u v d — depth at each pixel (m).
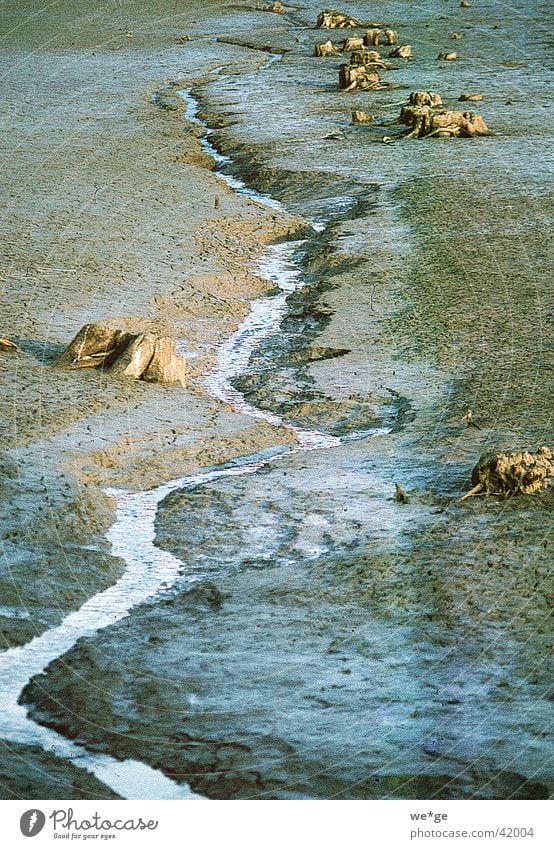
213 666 10.07
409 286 20.88
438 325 18.91
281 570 11.66
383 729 9.21
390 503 13.00
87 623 10.84
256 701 9.59
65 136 33.16
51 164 29.95
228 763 8.91
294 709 9.48
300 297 21.23
